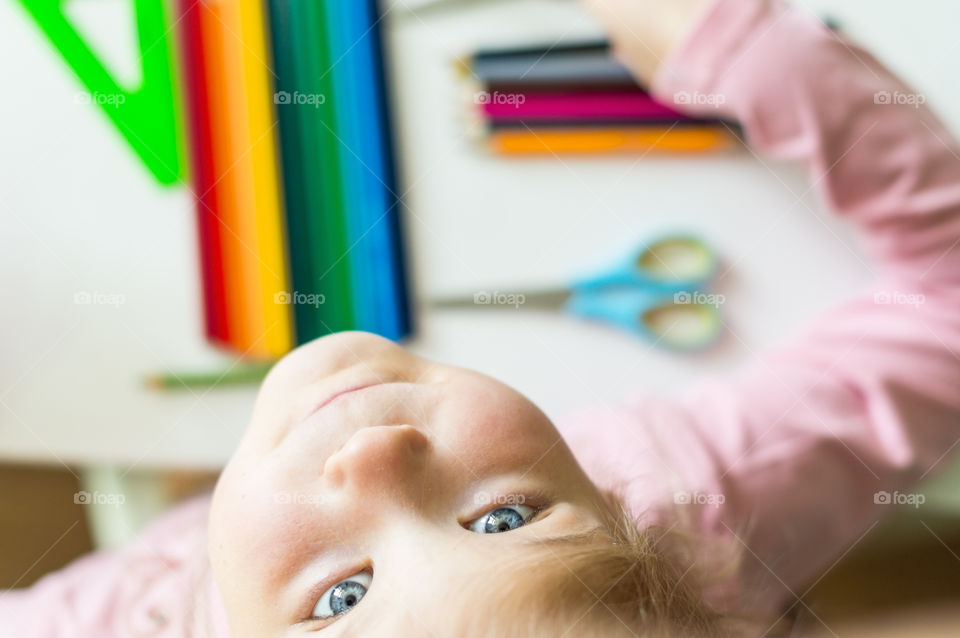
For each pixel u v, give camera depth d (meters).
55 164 0.83
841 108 0.79
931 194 0.79
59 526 0.80
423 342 0.84
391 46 0.86
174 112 0.83
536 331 0.85
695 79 0.83
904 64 0.86
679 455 0.75
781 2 0.83
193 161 0.82
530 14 0.87
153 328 0.82
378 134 0.84
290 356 0.56
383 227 0.84
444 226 0.85
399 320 0.83
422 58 0.87
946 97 0.85
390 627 0.42
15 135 0.83
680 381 0.85
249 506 0.48
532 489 0.49
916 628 0.81
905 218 0.80
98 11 0.83
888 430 0.78
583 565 0.45
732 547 0.71
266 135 0.82
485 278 0.85
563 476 0.51
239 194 0.82
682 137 0.87
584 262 0.86
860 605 0.81
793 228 0.86
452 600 0.42
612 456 0.74
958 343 0.78
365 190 0.84
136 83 0.83
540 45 0.86
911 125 0.80
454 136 0.86
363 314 0.83
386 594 0.43
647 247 0.86
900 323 0.80
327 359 0.54
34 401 0.80
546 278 0.86
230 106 0.82
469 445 0.49
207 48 0.82
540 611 0.43
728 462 0.75
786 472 0.76
